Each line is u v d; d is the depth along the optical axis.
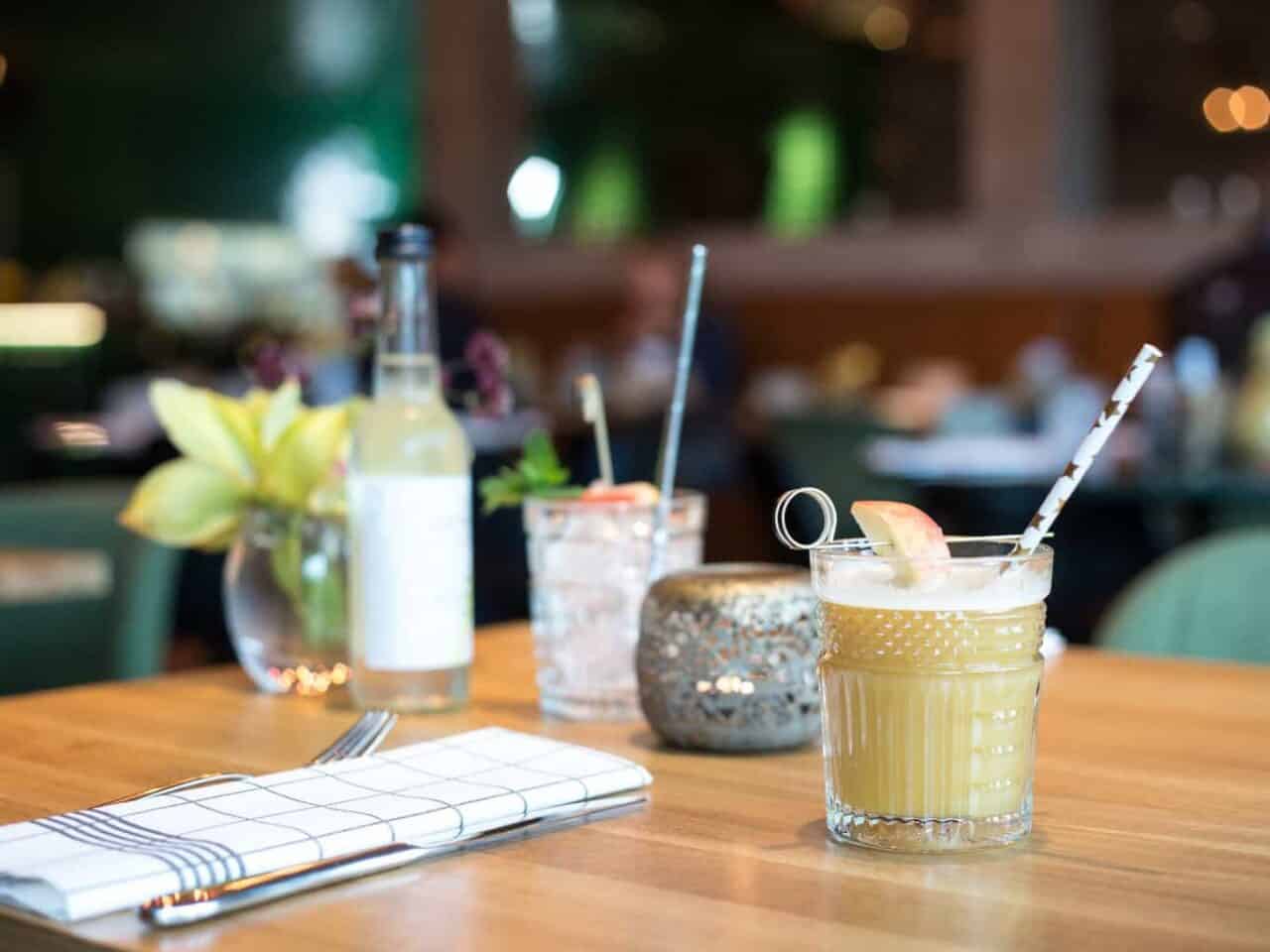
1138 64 8.14
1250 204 7.90
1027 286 8.21
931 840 0.86
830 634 0.89
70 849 0.80
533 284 9.64
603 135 9.64
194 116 11.54
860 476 5.12
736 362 7.60
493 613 4.69
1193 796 0.98
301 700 1.32
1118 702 1.28
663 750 1.12
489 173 9.84
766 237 8.98
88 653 2.68
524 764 0.97
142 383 8.42
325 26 10.51
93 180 11.47
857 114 8.89
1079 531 3.59
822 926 0.73
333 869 0.80
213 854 0.78
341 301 7.47
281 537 1.33
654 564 1.19
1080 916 0.74
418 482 1.22
